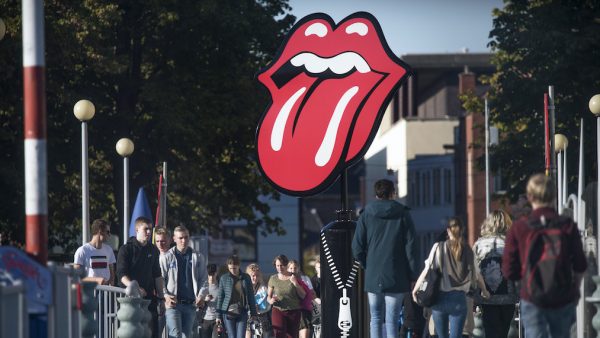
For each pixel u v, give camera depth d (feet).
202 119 342.03
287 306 183.32
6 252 82.89
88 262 140.97
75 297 93.04
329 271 119.55
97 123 333.83
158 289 140.15
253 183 374.02
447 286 114.32
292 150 121.29
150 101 331.77
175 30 337.93
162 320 144.15
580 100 355.77
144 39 348.18
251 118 348.18
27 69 92.43
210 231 371.35
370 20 120.16
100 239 142.00
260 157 122.21
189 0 332.60
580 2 365.61
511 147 372.38
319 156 120.57
